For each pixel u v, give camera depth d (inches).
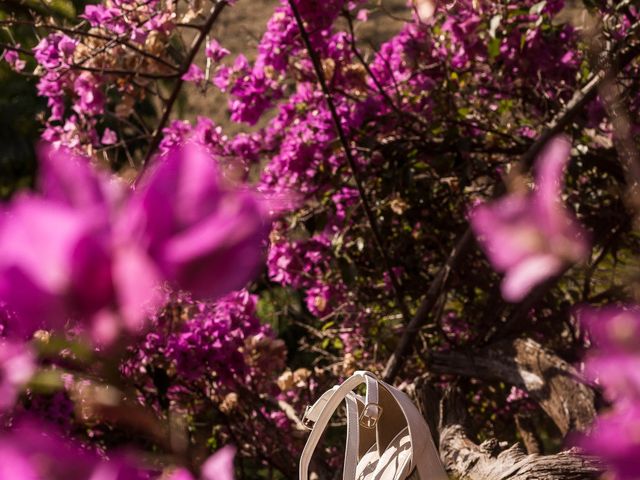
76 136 127.6
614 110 25.2
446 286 125.7
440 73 137.9
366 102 132.4
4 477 9.4
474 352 125.9
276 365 134.9
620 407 9.8
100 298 8.6
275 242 138.6
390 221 136.9
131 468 9.8
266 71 138.4
